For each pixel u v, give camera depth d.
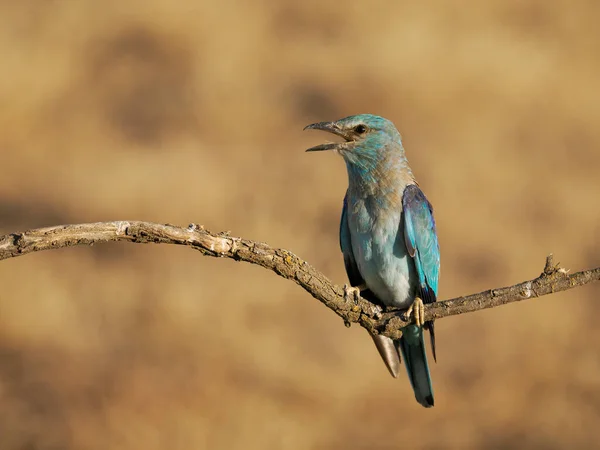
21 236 5.83
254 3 23.95
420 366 8.83
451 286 15.51
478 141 19.34
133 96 20.95
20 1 23.16
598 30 23.38
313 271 7.06
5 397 12.46
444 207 17.08
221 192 17.34
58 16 22.52
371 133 8.90
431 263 8.92
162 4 22.81
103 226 6.00
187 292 13.88
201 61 22.02
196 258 14.74
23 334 13.40
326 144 9.03
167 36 22.25
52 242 5.89
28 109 19.69
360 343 13.02
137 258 15.02
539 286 6.96
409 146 19.31
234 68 21.75
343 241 9.23
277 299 13.73
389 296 9.01
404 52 21.77
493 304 7.12
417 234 8.76
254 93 21.20
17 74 20.41
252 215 16.91
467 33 22.86
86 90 21.05
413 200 8.81
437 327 13.70
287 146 19.41
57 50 21.66
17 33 21.97
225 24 23.12
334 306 7.30
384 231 8.80
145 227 6.13
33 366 13.02
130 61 22.05
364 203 8.91
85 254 15.14
